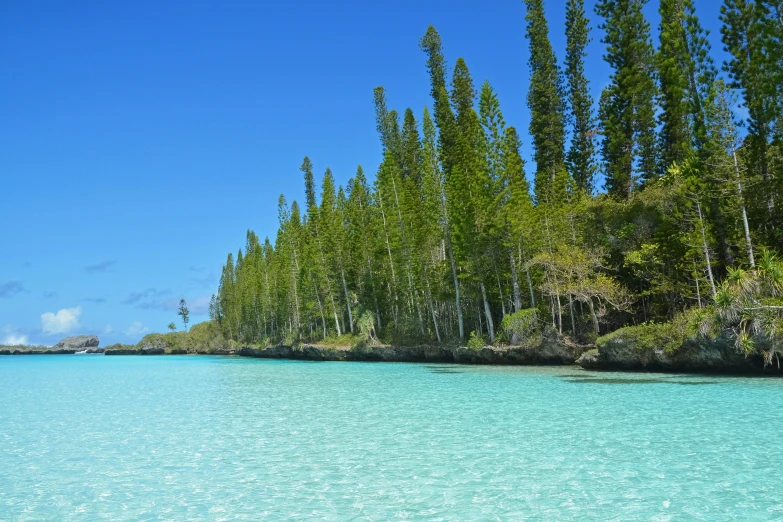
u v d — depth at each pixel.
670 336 26.61
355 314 60.94
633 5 40.59
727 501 8.70
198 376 40.94
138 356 113.44
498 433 14.34
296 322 70.38
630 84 40.38
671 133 38.81
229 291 107.88
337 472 11.05
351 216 60.16
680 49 29.58
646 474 10.21
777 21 26.80
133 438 15.25
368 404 20.97
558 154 48.53
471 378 29.59
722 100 26.89
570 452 12.03
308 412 19.42
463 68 55.22
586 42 46.44
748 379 23.11
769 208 28.14
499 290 42.66
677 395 19.48
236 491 9.97
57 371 53.53
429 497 9.30
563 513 8.37
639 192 36.03
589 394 20.77
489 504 8.87
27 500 9.74
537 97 48.62
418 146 64.31
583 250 35.12
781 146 27.39
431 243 51.00
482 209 39.38
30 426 17.64
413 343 49.41
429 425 15.89
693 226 30.44
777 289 19.28
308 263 65.19
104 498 9.79
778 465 10.55
